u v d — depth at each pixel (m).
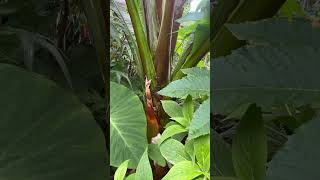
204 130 0.42
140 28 0.54
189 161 0.47
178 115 0.52
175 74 0.52
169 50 0.53
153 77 0.54
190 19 0.49
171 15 0.52
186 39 0.51
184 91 0.47
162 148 0.50
